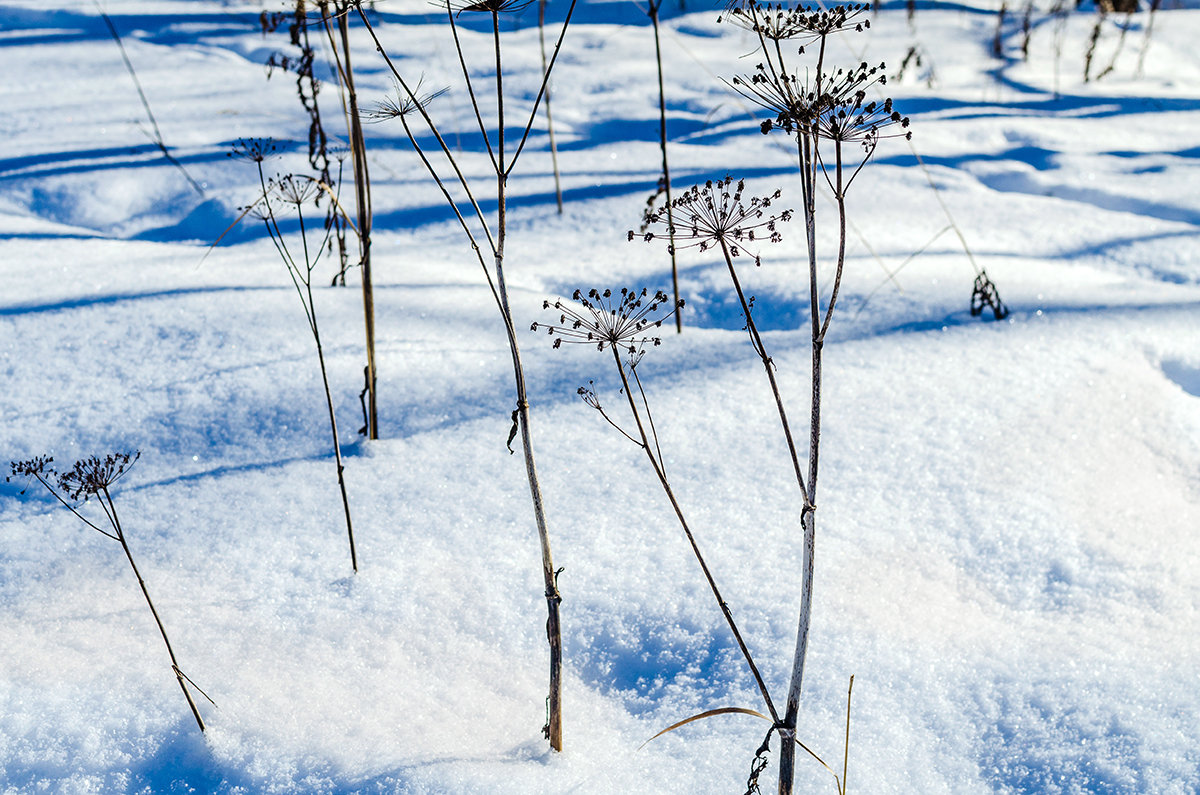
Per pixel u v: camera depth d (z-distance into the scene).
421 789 1.41
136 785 1.47
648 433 2.38
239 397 2.59
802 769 1.42
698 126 5.86
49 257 3.60
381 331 2.94
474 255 3.75
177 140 5.34
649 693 1.63
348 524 1.86
